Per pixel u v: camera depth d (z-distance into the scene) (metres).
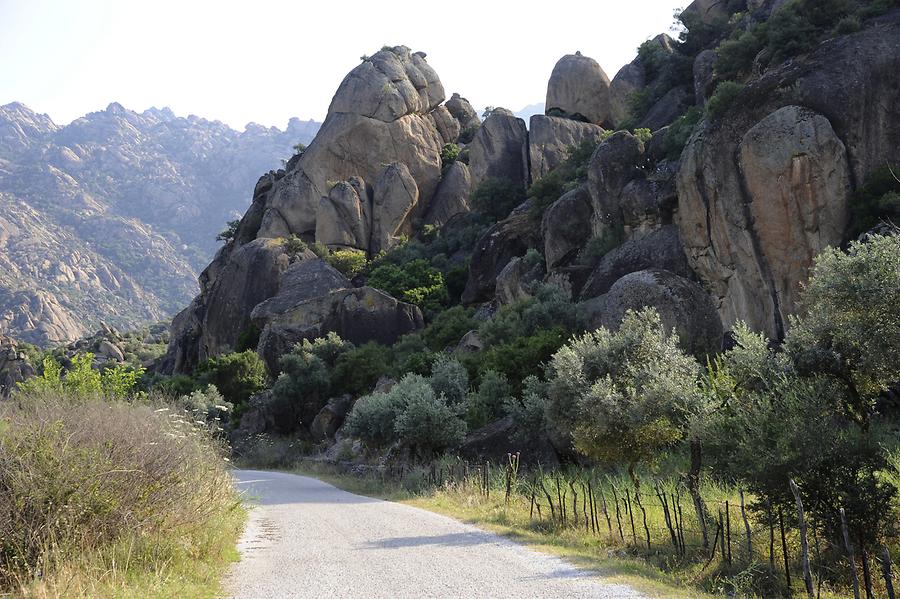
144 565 8.12
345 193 85.31
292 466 39.22
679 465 16.06
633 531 10.77
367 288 61.47
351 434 30.64
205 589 7.75
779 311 28.81
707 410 10.64
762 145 29.00
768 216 29.03
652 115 63.00
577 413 14.84
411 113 95.94
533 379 24.23
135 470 8.66
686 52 67.06
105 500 8.17
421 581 8.12
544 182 55.50
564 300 36.47
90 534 7.97
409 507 17.12
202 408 42.12
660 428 12.90
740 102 30.95
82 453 8.13
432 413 24.20
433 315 63.75
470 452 23.27
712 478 13.14
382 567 9.10
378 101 92.44
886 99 28.11
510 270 47.66
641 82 76.06
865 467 8.87
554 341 29.69
